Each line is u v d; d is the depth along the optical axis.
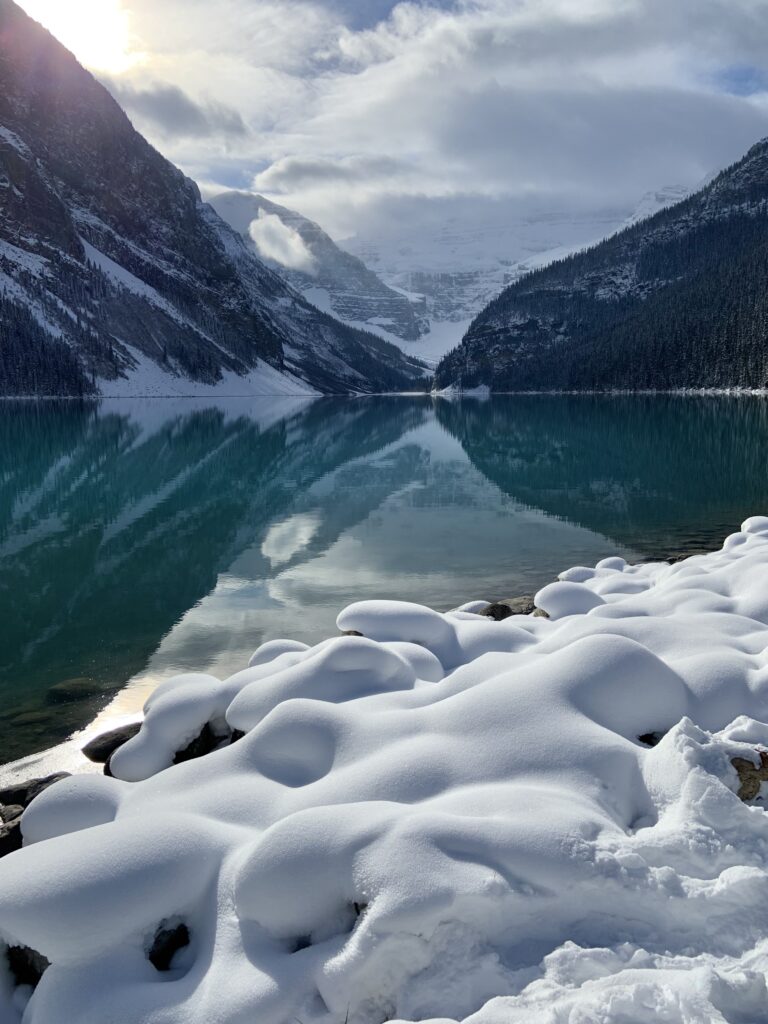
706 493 19.05
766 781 3.21
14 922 2.62
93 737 6.06
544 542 13.68
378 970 2.40
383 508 17.70
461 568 11.83
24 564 12.38
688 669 4.16
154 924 2.72
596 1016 2.08
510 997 2.26
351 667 4.46
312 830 2.77
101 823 3.46
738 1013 2.15
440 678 4.89
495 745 3.40
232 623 9.23
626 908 2.55
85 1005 2.49
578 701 3.67
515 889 2.51
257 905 2.65
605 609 5.95
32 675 7.57
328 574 11.59
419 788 3.18
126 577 11.53
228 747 3.76
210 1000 2.44
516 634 5.58
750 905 2.53
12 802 4.86
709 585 6.56
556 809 2.87
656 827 2.92
